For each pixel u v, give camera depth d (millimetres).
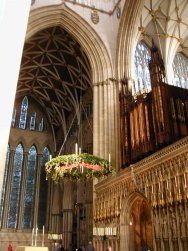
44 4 21359
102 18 23031
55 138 35031
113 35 22719
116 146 18531
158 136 13633
